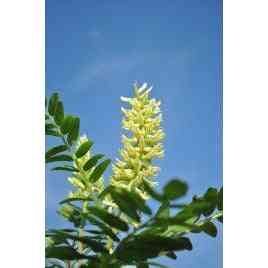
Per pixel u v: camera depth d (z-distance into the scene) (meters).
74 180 0.42
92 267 0.32
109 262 0.32
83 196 0.41
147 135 0.43
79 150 0.41
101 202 0.38
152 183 0.42
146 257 0.31
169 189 0.22
